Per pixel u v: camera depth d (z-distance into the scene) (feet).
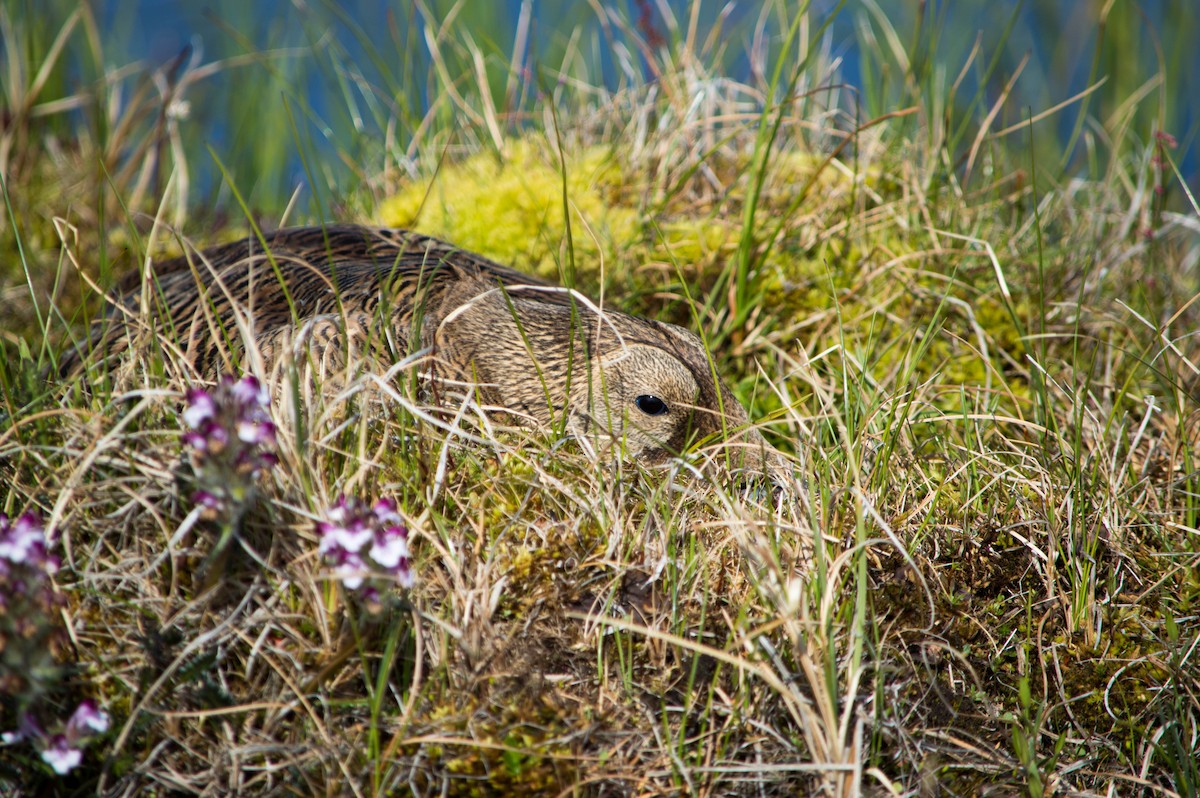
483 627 19.40
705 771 18.61
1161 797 20.58
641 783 18.67
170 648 18.69
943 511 23.63
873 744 19.38
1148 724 21.09
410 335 25.05
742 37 44.27
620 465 22.74
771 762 18.95
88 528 19.88
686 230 33.50
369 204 39.04
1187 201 43.19
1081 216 36.68
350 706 18.57
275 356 23.63
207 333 25.86
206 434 18.01
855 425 25.77
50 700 18.31
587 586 20.76
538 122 39.14
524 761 18.38
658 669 19.90
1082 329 31.50
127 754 18.04
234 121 48.88
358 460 20.62
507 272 29.53
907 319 31.55
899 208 34.37
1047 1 52.21
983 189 34.91
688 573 21.03
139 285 31.76
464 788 18.37
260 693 18.70
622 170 36.06
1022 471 24.97
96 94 42.29
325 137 48.60
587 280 32.60
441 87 42.73
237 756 17.94
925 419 25.61
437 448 22.58
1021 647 21.38
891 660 20.57
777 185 35.19
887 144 37.55
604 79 46.73
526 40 49.49
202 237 39.55
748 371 31.09
